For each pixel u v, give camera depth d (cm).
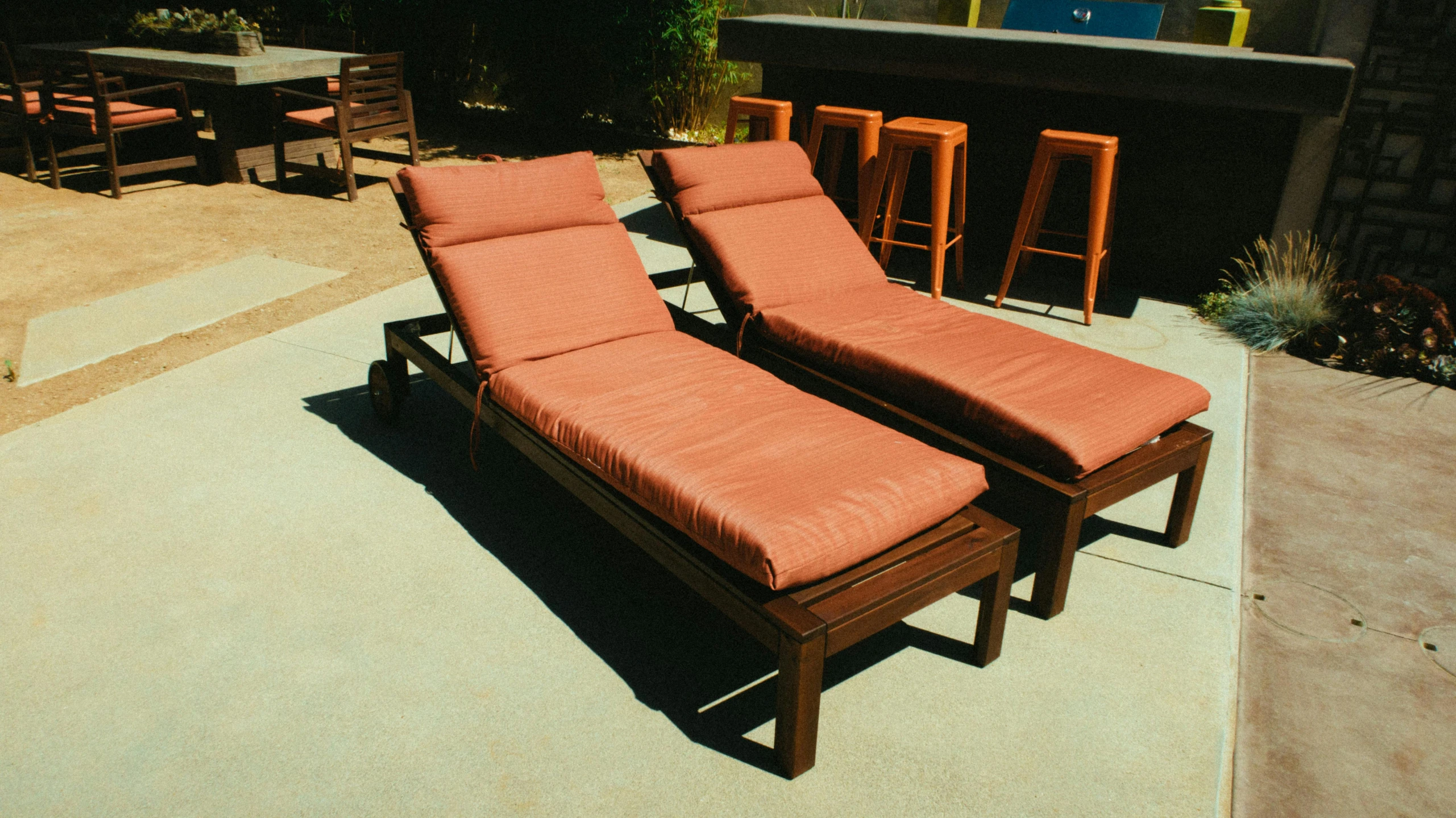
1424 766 189
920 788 181
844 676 212
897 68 472
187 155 682
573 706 199
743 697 204
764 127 514
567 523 265
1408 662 219
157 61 583
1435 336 379
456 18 849
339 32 708
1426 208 411
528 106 859
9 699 195
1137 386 250
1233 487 293
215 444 298
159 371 348
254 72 561
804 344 289
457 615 225
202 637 214
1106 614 234
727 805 176
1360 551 262
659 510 199
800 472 203
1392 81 399
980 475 211
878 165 446
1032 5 570
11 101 582
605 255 291
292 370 352
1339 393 364
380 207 586
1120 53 417
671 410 234
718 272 314
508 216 279
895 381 262
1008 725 198
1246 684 211
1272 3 600
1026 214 424
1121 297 466
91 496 267
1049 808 178
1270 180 433
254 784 177
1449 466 309
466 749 187
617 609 230
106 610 221
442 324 313
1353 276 436
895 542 192
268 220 548
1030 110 473
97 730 188
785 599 177
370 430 311
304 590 231
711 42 788
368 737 189
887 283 339
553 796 177
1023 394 243
